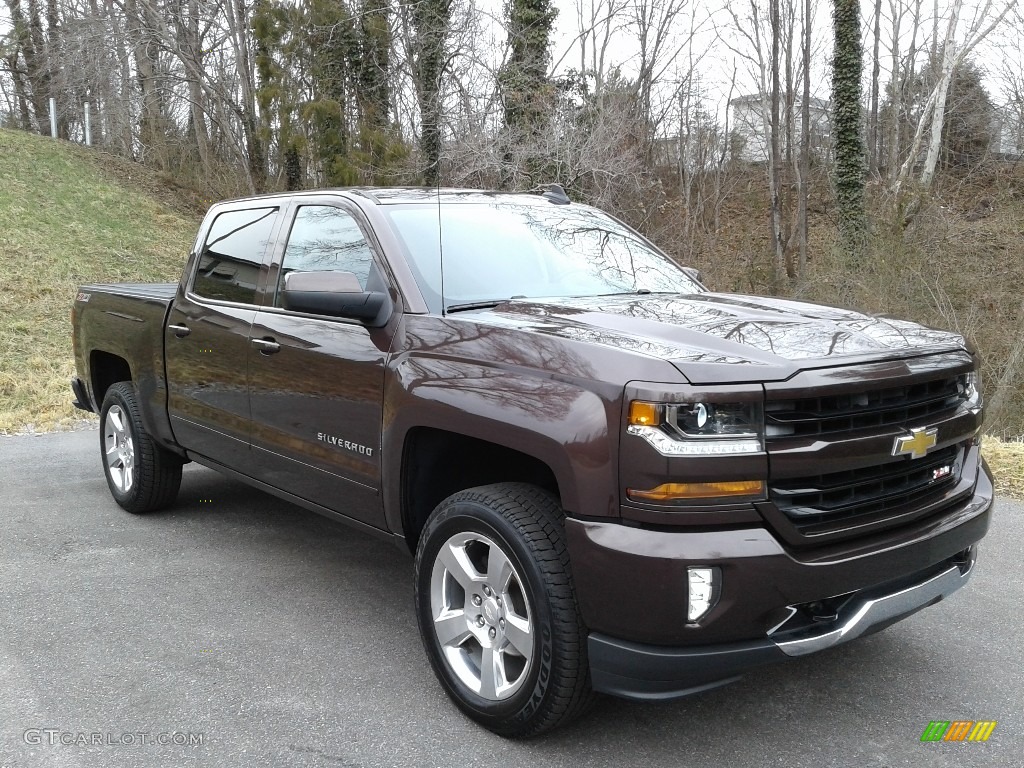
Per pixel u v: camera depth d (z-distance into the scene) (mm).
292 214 4242
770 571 2488
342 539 5066
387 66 20156
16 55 35625
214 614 3971
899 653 3611
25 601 4098
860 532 2701
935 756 2844
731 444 2473
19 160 23609
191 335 4641
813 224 29359
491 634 2951
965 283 13086
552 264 3949
